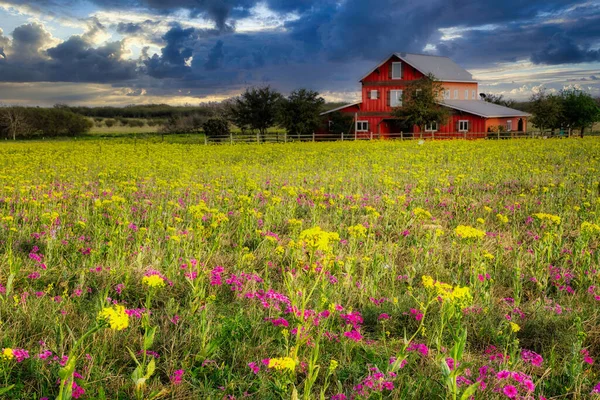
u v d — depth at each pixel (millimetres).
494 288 6773
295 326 5023
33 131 73312
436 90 49844
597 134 60406
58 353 4508
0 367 4004
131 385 4152
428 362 4582
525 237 9359
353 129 54062
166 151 33031
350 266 6512
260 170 19609
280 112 52906
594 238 9023
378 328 5512
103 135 74375
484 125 48844
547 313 5719
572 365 4355
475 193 13977
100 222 8805
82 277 6125
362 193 13891
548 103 51812
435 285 4121
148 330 4336
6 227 8883
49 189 14031
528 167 18641
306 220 10617
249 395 4059
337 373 4418
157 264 7020
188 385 4223
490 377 4277
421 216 8219
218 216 7398
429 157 25125
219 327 4941
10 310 5297
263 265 7461
